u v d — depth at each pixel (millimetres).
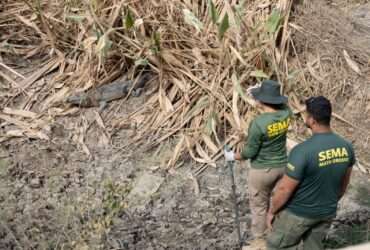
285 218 4859
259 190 5352
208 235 5820
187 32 7531
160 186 6363
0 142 6828
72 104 7281
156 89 7410
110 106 7309
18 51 7977
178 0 7664
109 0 7652
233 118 6941
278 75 7227
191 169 6613
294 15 8062
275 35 7438
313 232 4918
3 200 6070
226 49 7270
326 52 7793
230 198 6258
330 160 4602
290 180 4641
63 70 7676
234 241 5750
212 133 6906
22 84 7535
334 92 7477
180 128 6953
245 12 7719
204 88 7152
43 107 7281
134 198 6164
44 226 5719
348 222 6094
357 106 7426
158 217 5984
